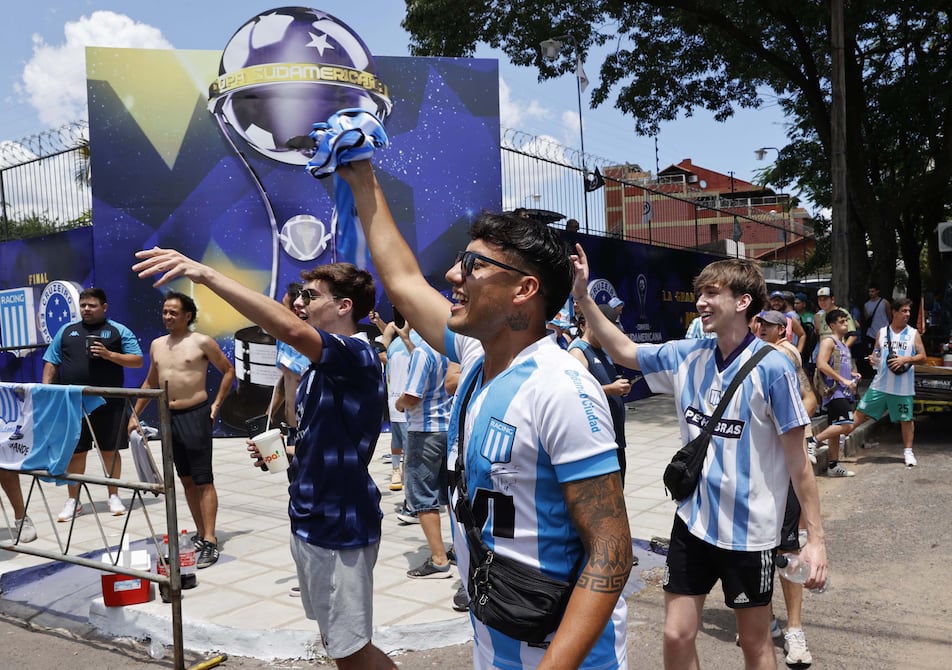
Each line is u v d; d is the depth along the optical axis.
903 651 4.22
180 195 11.44
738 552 3.07
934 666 4.03
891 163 22.59
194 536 6.20
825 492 7.95
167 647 4.41
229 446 11.05
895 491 7.78
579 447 1.59
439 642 4.38
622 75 20.11
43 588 5.35
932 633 4.44
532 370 1.67
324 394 3.08
